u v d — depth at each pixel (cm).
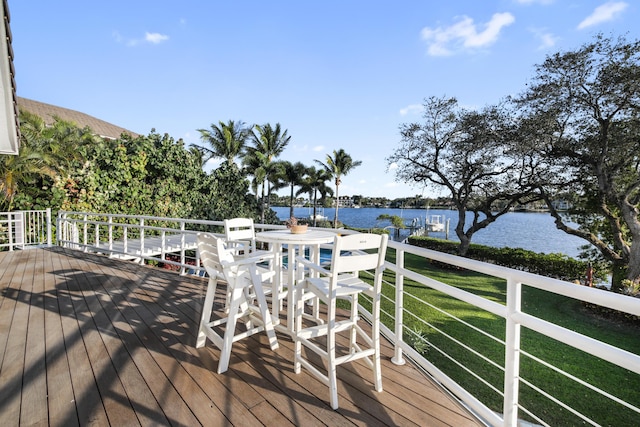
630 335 618
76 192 888
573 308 785
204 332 249
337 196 2725
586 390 403
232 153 2202
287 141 2425
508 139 1095
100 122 2298
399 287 234
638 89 791
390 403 187
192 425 165
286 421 170
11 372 215
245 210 1576
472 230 1362
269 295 345
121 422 167
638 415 351
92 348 250
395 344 237
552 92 955
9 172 738
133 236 1034
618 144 873
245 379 209
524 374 443
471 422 171
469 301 166
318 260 330
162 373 214
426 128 1405
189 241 968
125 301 368
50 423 166
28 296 386
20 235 748
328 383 184
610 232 1027
